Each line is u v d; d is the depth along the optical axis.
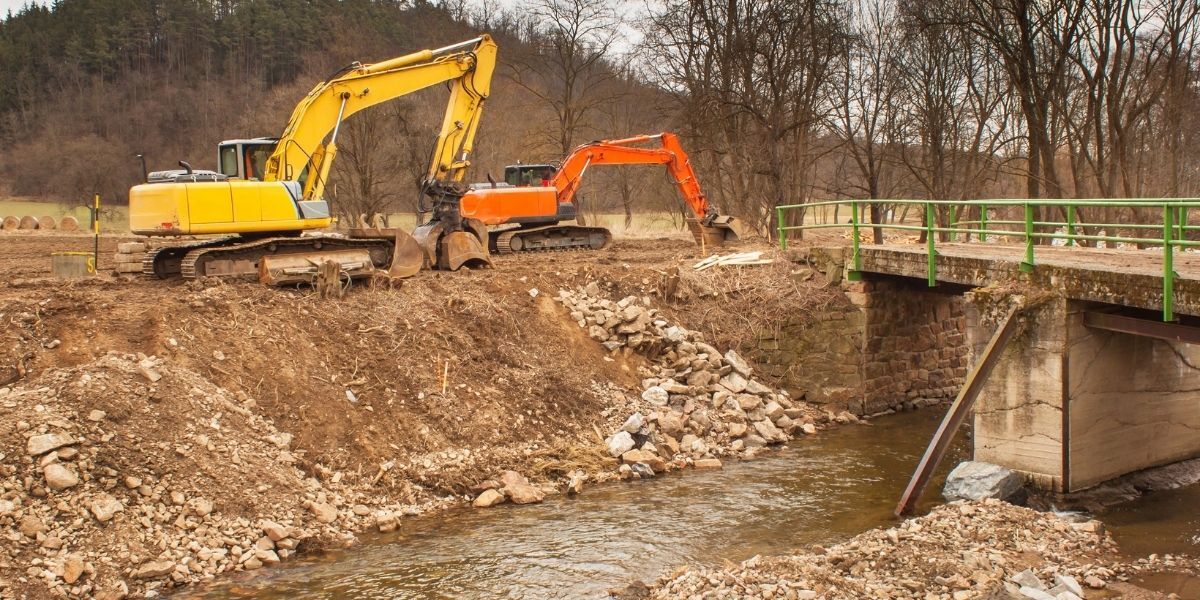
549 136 38.19
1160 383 13.70
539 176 24.97
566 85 37.84
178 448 10.59
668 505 12.11
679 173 25.14
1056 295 12.48
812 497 12.55
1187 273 11.55
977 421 13.45
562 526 11.23
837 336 18.30
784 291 18.72
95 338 12.24
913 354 19.20
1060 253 15.48
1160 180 26.61
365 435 12.48
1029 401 12.81
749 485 13.09
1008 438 13.09
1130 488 12.95
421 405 13.31
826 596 8.66
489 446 13.20
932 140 28.84
